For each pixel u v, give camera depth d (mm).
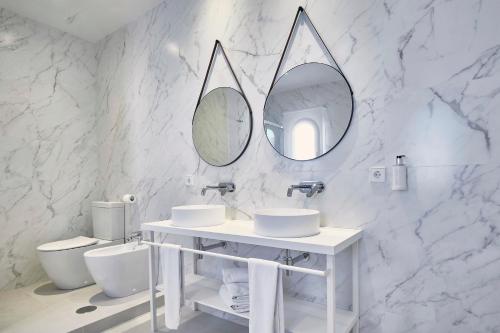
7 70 2699
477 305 1303
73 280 2570
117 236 2887
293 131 1815
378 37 1540
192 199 2371
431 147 1403
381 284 1530
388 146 1513
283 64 1874
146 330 2020
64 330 1909
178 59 2467
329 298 1240
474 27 1310
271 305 1345
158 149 2629
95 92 3309
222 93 2182
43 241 2898
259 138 1985
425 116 1419
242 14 2070
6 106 2693
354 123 1613
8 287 2664
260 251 1979
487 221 1282
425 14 1418
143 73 2756
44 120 2926
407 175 1460
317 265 1728
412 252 1449
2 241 2656
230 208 2131
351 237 1434
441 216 1379
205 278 2207
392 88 1502
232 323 2066
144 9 2701
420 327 1428
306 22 1781
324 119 1705
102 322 2041
